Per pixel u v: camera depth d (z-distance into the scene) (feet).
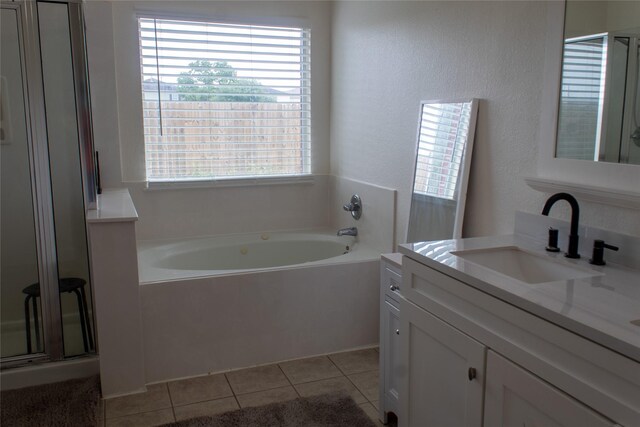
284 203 12.91
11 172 8.13
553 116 6.04
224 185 12.24
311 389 8.37
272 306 9.20
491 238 6.31
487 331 4.53
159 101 11.57
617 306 3.89
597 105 5.48
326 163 13.24
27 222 8.28
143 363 8.35
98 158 11.08
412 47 9.14
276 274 9.15
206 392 8.30
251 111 12.46
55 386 8.27
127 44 11.11
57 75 8.05
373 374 8.87
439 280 5.19
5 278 8.31
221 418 7.48
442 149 8.18
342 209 12.42
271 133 12.73
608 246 5.10
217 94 12.10
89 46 10.69
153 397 8.15
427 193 8.58
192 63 11.77
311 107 12.87
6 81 7.93
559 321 3.75
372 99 10.70
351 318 9.80
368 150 11.03
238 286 8.93
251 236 12.27
